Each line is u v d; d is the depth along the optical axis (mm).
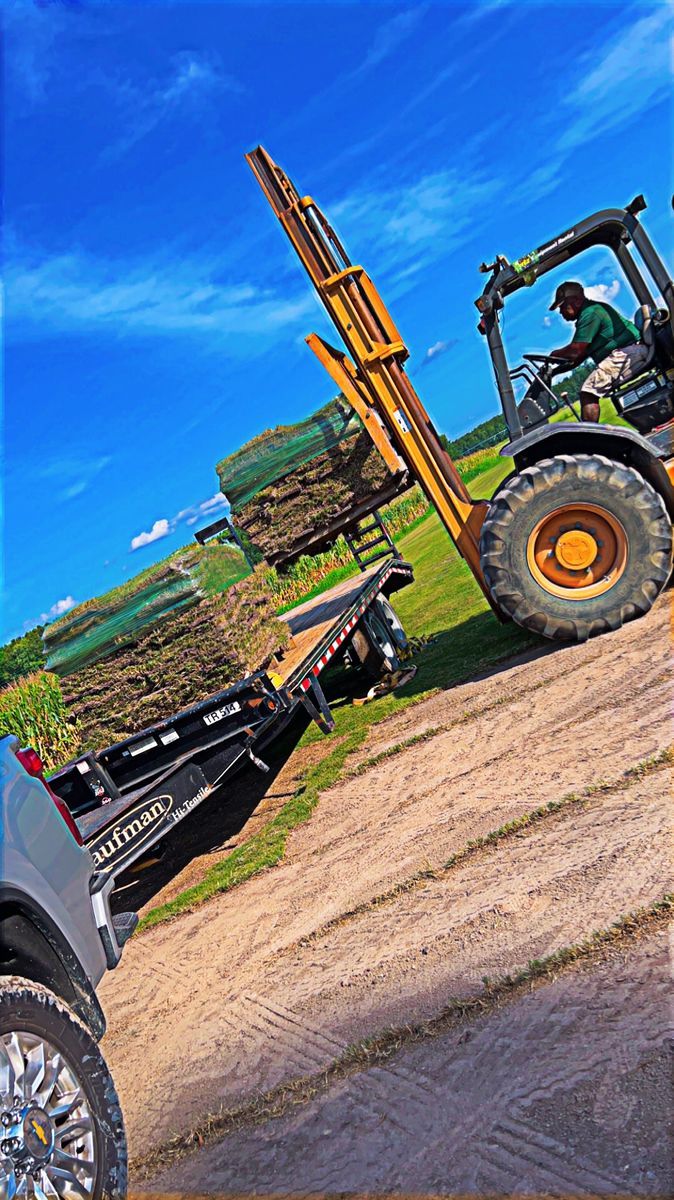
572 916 2908
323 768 6262
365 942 3465
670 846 3080
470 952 2992
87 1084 2430
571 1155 1978
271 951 3814
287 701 5379
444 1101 2342
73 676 5223
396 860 4098
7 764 3029
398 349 6559
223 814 6551
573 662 5914
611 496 6031
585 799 3773
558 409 6664
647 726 4293
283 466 6469
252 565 6578
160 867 6000
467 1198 1988
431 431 6691
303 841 5086
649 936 2619
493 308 6645
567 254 6457
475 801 4324
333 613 7812
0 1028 2219
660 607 6289
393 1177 2158
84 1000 2779
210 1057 3168
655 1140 1921
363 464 6480
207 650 5145
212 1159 2576
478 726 5500
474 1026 2588
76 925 2961
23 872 2725
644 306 6352
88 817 5070
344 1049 2795
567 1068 2242
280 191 6613
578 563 6176
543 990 2600
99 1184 2338
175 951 4371
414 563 15805
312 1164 2354
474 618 9125
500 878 3434
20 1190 2111
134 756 5176
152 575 5199
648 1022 2270
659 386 6480
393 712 6859
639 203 6168
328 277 6621
